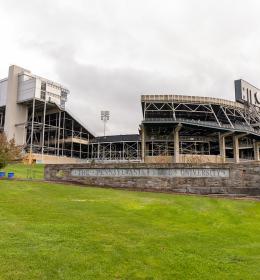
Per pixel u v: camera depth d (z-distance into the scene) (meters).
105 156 100.75
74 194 19.30
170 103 83.75
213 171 24.19
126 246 9.43
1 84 93.25
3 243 8.85
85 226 11.48
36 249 8.56
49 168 28.48
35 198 17.09
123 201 17.58
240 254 9.44
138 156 94.75
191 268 8.03
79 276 7.07
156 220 13.70
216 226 13.30
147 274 7.45
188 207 16.64
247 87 98.94
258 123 96.38
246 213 16.02
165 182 24.44
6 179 29.27
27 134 95.19
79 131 101.94
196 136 90.69
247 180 23.62
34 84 85.38
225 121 93.31
